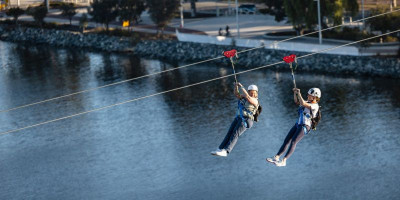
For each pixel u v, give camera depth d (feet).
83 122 247.09
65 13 444.14
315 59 311.47
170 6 382.83
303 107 66.95
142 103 269.23
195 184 181.06
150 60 359.87
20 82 316.60
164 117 246.27
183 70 330.54
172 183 182.29
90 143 221.66
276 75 305.73
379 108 239.71
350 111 238.27
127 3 399.85
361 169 186.60
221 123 232.73
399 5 437.17
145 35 397.39
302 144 209.26
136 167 195.93
